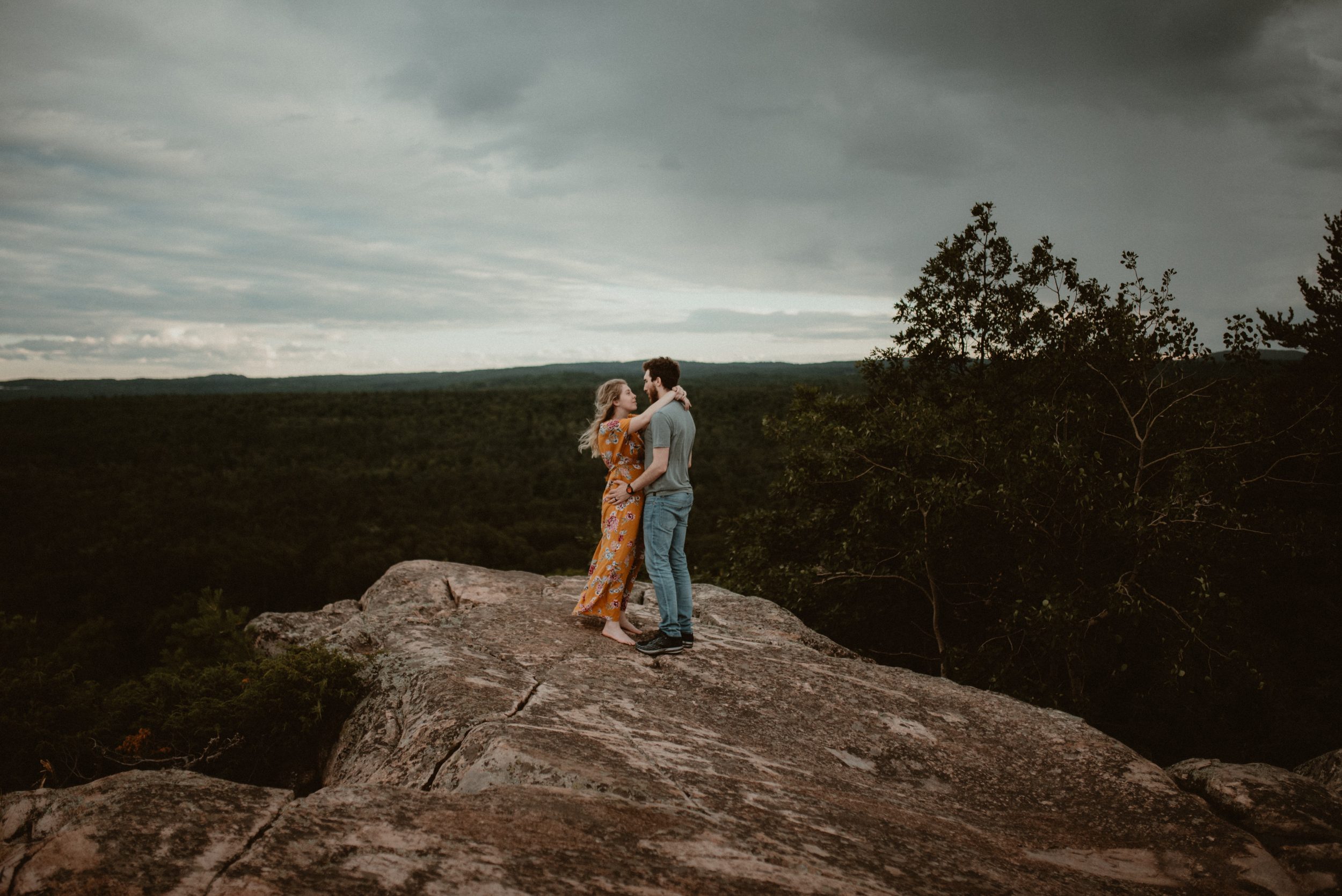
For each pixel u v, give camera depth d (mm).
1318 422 9164
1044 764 3914
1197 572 8648
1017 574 10062
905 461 10797
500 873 2025
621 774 2916
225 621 7195
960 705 4559
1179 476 8836
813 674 4734
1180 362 10391
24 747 4410
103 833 2033
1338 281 10984
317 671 4117
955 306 13531
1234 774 3672
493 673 4055
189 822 2135
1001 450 9781
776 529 13242
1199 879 2926
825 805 3025
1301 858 3086
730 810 2768
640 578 11969
